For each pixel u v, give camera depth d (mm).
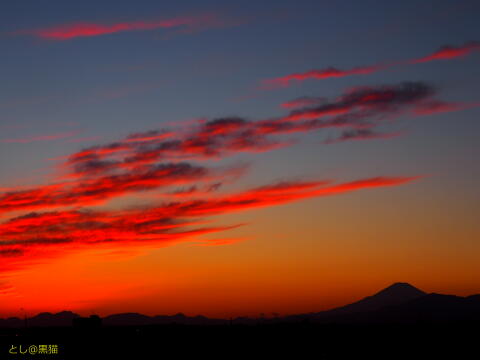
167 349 120375
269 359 104625
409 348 115688
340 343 128125
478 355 101500
